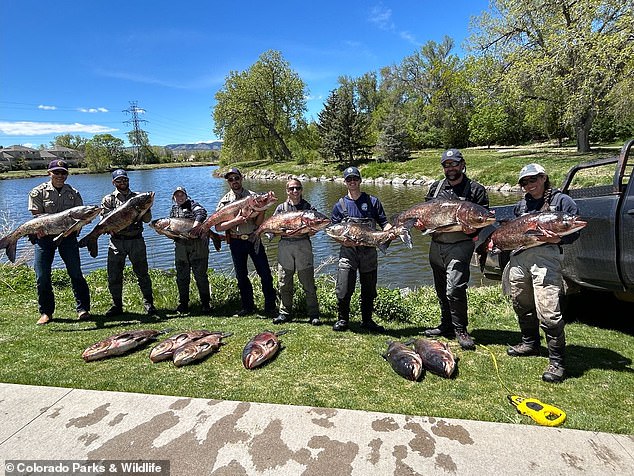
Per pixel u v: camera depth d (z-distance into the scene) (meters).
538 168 3.80
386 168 34.56
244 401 3.20
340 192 27.98
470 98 46.00
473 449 2.58
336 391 3.39
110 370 3.85
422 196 22.52
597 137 34.25
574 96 19.50
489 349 4.24
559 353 3.54
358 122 42.00
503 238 3.78
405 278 9.84
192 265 6.03
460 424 2.85
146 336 4.55
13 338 4.77
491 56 25.23
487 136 42.31
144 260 5.88
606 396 3.25
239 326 5.15
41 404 3.17
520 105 24.66
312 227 4.64
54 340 4.70
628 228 3.81
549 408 3.00
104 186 43.88
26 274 8.49
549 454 2.53
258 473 2.39
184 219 5.67
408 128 52.00
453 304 4.29
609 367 3.75
